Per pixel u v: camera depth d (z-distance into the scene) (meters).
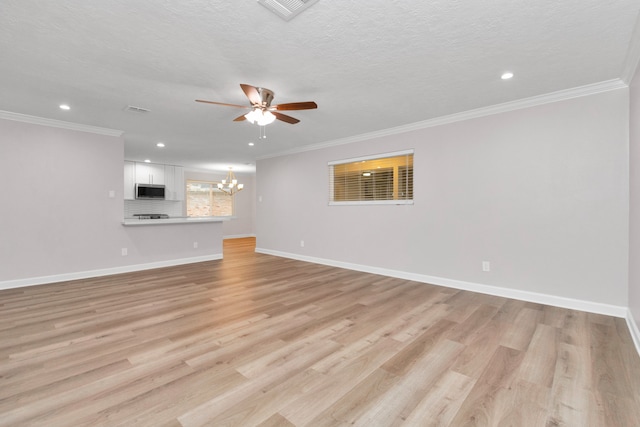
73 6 1.79
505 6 1.80
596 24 1.98
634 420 1.50
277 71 2.67
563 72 2.69
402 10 1.84
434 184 4.12
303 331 2.57
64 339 2.39
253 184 11.17
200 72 2.68
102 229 4.66
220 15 1.89
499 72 2.69
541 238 3.30
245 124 4.29
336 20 1.94
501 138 3.55
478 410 1.58
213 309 3.11
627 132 2.83
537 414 1.55
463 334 2.51
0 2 1.73
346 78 2.81
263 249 6.94
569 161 3.13
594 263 3.01
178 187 8.56
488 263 3.67
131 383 1.81
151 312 3.01
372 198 4.92
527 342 2.36
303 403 1.64
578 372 1.93
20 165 3.96
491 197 3.64
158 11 1.84
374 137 4.79
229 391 1.74
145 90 3.07
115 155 4.77
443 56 2.41
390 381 1.85
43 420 1.49
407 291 3.79
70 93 3.14
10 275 3.91
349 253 5.20
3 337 2.42
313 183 5.79
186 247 5.71
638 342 2.24
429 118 4.04
